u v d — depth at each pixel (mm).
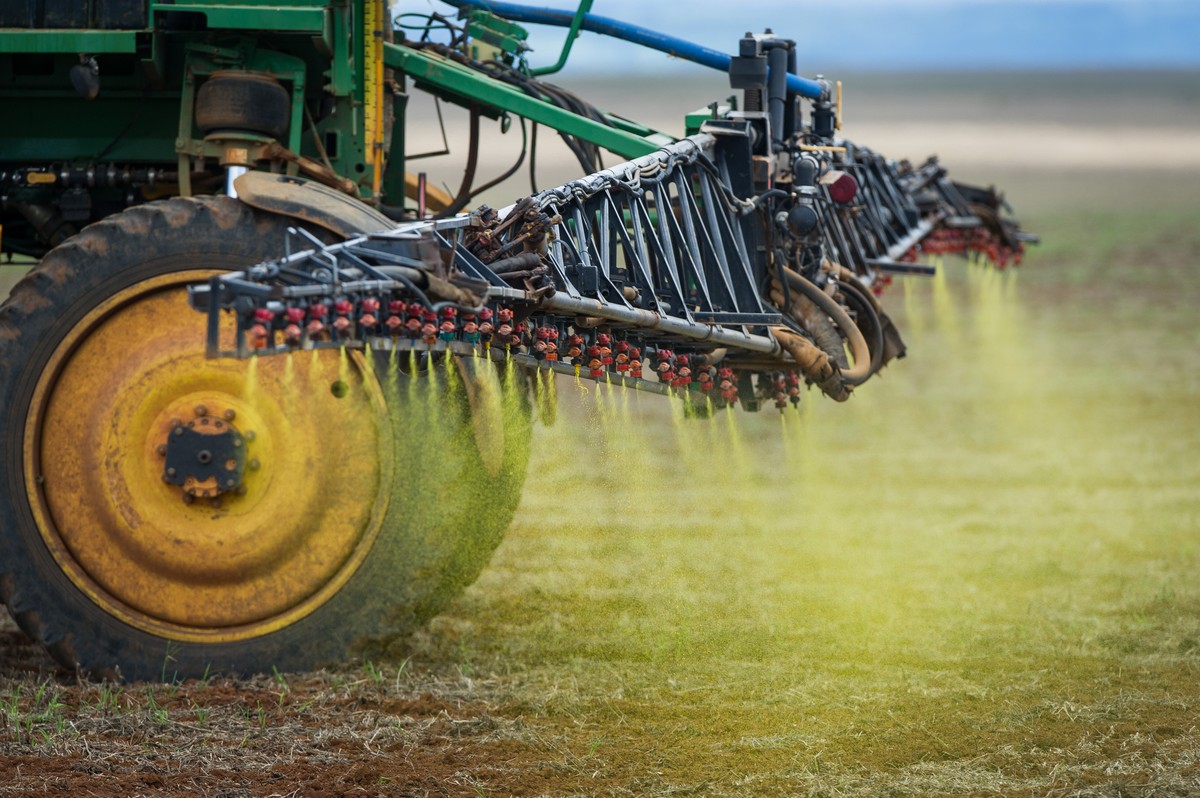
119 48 21156
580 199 20359
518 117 25234
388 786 15781
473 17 28109
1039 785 16266
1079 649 21953
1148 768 16828
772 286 25125
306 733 17547
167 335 19781
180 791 15484
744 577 26484
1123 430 45125
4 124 23328
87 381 19828
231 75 21281
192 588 19984
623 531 30344
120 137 23266
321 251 16234
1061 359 59688
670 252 22344
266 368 19734
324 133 22984
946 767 16859
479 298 17188
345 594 20047
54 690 19219
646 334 21750
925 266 31531
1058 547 29281
